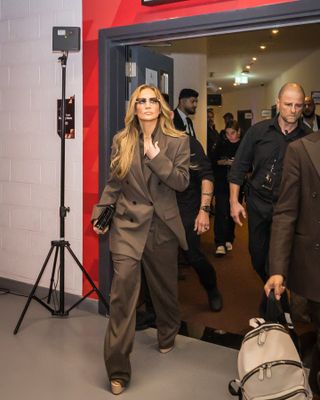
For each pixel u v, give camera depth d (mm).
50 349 3135
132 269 2578
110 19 3537
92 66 3672
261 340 1807
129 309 2572
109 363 2570
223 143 5684
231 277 4863
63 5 3801
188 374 2807
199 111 6109
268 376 1709
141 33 3365
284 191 1996
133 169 2621
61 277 3674
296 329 3328
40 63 4012
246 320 3664
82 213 3844
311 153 1925
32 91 4078
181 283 4684
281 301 2055
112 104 3619
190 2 3160
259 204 3105
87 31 3670
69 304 3963
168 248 2799
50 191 4047
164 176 2547
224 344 3232
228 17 3000
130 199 2680
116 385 2568
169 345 3084
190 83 5805
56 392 2598
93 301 3814
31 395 2564
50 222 4070
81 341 3262
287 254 1955
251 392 1730
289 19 2852
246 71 12820
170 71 4281
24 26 4066
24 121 4152
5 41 4191
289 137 3002
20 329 3463
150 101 2633
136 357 3025
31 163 4141
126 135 2678
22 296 4227
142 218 2639
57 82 3930
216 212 5719
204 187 3271
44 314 3773
